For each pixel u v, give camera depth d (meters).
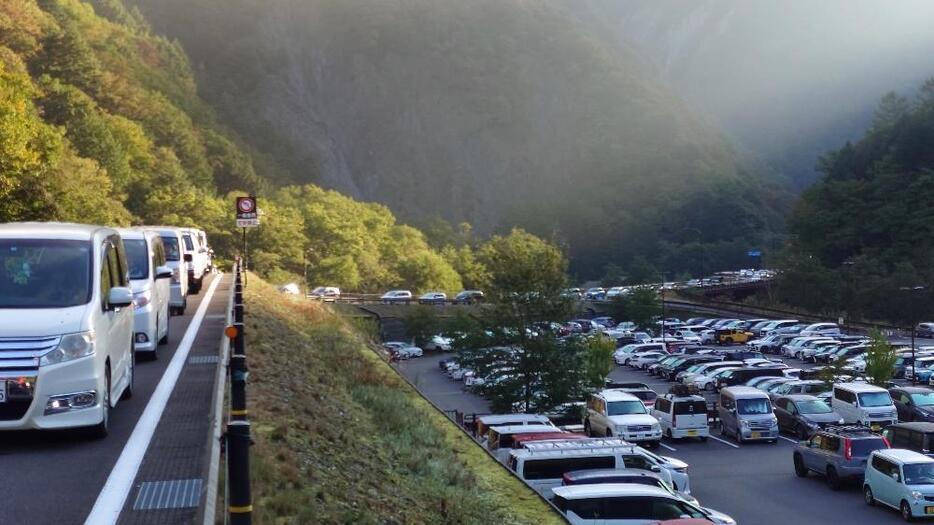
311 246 104.44
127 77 119.19
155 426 11.61
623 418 34.25
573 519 17.05
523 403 37.72
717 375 49.53
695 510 17.58
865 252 106.12
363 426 18.08
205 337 20.95
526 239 99.75
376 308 86.94
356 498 11.53
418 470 16.47
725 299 123.94
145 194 79.88
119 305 11.27
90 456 10.08
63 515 7.99
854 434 27.20
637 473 20.30
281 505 9.60
